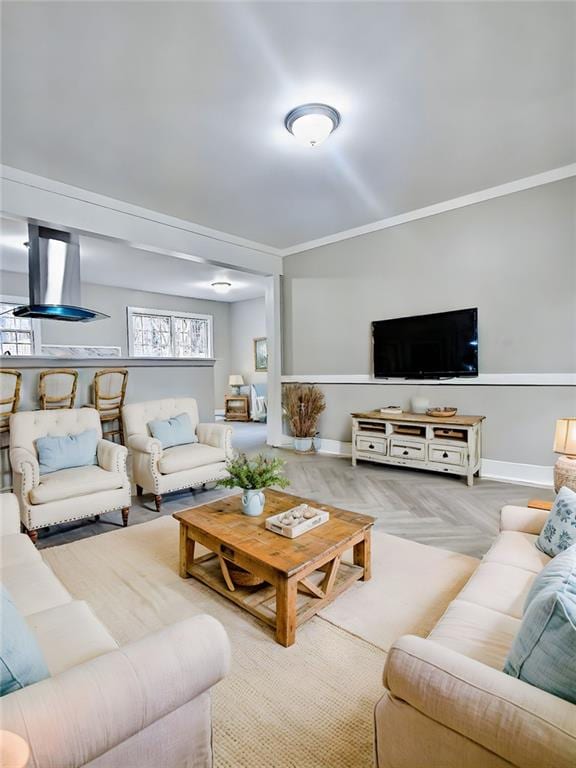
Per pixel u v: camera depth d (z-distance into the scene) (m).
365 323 5.06
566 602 0.83
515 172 3.67
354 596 2.07
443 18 2.00
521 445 3.96
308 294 5.63
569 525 1.57
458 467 3.92
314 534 2.00
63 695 0.79
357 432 4.65
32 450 3.03
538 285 3.80
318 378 5.57
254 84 2.45
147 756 0.91
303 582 1.84
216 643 0.99
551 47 2.19
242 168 3.46
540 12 1.97
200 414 4.90
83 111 2.67
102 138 2.99
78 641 1.16
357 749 1.26
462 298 4.25
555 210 3.68
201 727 1.02
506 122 2.88
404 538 2.75
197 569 2.25
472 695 0.81
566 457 2.45
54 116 2.72
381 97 2.58
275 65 2.29
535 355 3.85
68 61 2.23
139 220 4.25
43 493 2.67
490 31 2.08
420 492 3.70
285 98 2.58
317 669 1.59
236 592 2.03
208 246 4.95
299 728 1.34
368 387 5.09
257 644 1.73
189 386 4.79
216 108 2.67
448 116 2.80
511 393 4.00
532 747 0.72
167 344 9.30
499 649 1.09
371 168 3.52
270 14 1.95
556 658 0.81
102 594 2.11
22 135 2.93
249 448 5.80
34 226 3.80
